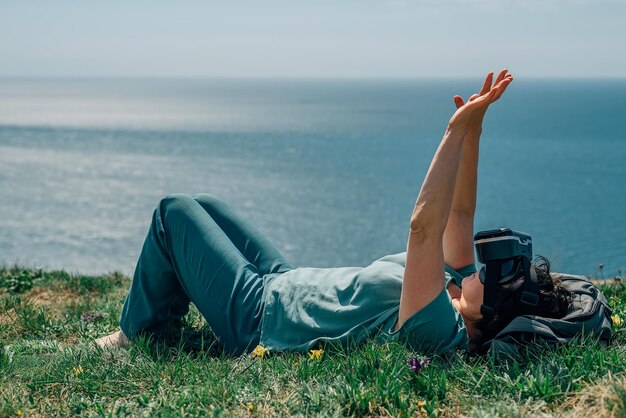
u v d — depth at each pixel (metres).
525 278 3.85
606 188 72.38
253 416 3.46
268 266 4.81
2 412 3.61
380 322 4.05
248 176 82.38
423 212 3.73
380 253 40.62
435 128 183.50
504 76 4.14
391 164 98.75
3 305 6.39
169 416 3.43
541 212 56.22
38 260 35.50
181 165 93.25
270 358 4.18
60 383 3.98
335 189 72.25
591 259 34.97
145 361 4.22
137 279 4.74
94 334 5.52
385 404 3.46
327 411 3.42
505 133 159.38
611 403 3.17
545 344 3.79
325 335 4.20
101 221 49.12
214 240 4.58
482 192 69.25
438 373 3.70
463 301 4.06
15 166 87.00
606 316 4.11
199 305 4.61
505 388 3.53
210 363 4.18
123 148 119.56
